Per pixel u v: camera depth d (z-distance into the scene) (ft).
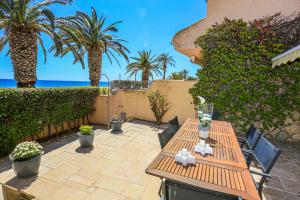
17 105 13.08
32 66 19.44
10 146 12.88
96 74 32.50
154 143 15.87
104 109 22.34
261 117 17.20
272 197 8.54
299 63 15.35
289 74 15.80
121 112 25.05
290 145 15.97
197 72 19.67
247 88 17.37
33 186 9.05
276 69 16.08
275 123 16.93
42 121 15.40
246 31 16.83
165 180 5.00
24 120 13.73
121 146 15.02
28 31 18.85
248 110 17.66
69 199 8.11
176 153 6.70
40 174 10.23
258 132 9.33
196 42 19.47
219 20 19.15
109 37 32.40
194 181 4.87
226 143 7.93
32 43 19.29
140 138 17.22
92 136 14.79
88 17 28.60
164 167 5.59
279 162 12.48
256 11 17.70
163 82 23.45
